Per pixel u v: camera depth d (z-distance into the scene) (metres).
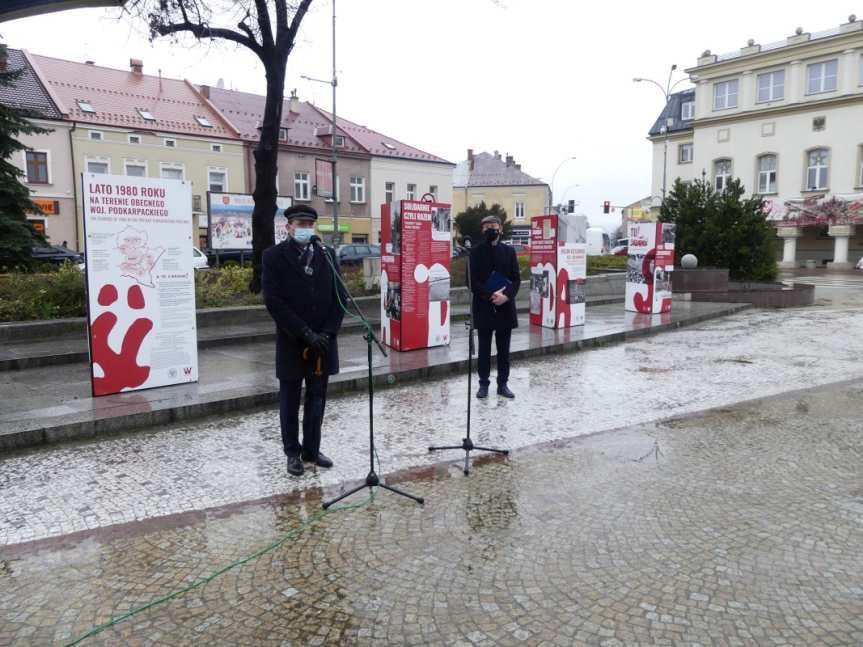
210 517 4.19
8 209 17.58
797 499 4.39
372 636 2.91
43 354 8.91
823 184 41.12
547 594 3.23
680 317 14.51
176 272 7.32
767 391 7.72
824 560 3.54
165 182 7.13
